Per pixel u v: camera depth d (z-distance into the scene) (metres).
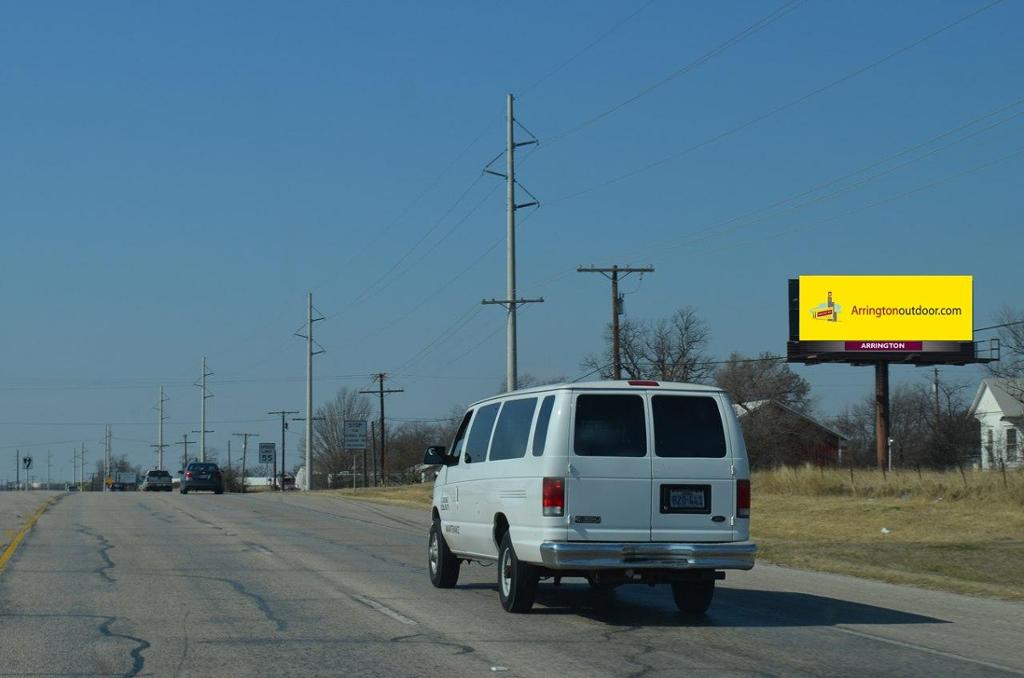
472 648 11.01
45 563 18.84
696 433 12.91
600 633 12.04
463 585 16.39
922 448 78.88
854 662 10.45
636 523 12.60
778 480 42.22
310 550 21.73
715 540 12.77
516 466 13.34
